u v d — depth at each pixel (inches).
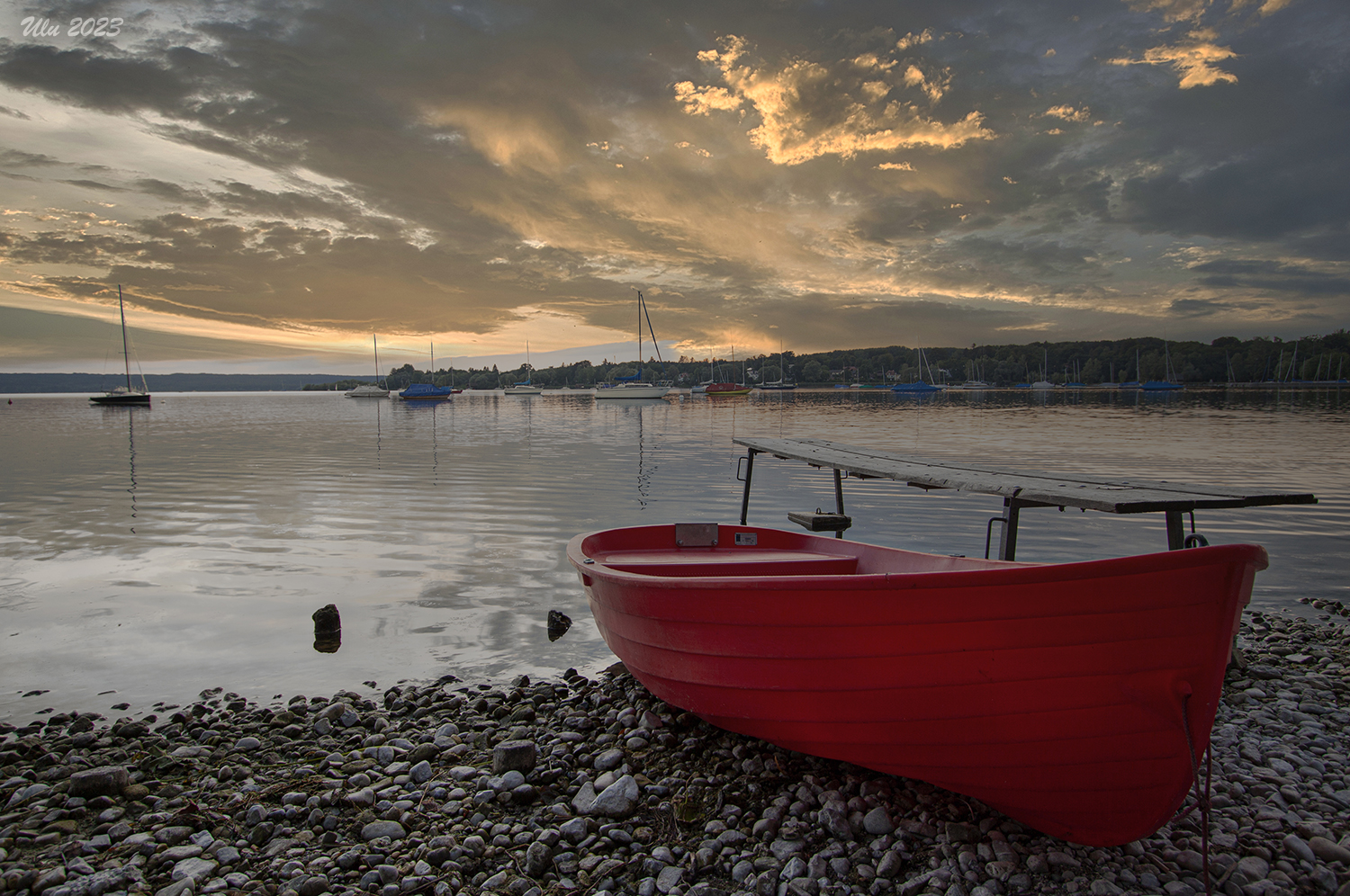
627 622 174.9
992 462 666.8
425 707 196.1
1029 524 424.8
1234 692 199.6
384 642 247.0
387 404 3294.8
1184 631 113.0
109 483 631.2
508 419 1745.8
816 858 122.7
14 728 185.0
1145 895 114.5
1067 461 678.5
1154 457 713.6
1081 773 123.5
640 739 170.9
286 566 344.2
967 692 127.0
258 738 178.2
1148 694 116.0
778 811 138.1
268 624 264.4
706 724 179.5
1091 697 119.2
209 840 132.3
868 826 133.5
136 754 168.9
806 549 235.0
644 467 724.7
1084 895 114.7
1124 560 112.8
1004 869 120.5
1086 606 116.3
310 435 1219.9
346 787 152.9
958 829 131.1
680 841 131.2
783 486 582.2
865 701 136.1
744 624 144.6
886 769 142.5
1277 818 134.3
